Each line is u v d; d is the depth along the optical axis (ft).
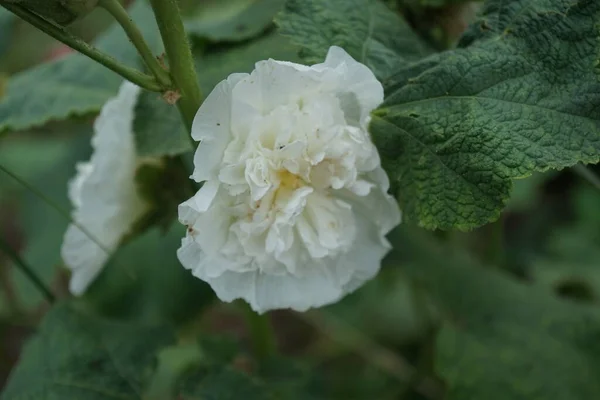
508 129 1.29
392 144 1.36
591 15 1.30
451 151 1.31
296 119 1.27
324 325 2.60
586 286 2.54
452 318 2.04
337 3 1.46
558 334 1.98
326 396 2.25
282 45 1.60
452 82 1.34
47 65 1.91
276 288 1.37
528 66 1.32
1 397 1.64
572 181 3.09
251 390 1.66
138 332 1.71
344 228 1.35
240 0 1.83
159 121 1.57
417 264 2.08
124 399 1.63
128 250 2.28
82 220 1.64
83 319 1.72
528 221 3.09
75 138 2.63
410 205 1.33
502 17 1.36
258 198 1.27
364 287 2.48
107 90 1.84
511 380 1.92
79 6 1.24
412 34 1.51
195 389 1.66
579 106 1.28
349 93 1.29
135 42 1.31
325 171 1.30
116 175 1.60
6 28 2.05
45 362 1.67
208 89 1.57
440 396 2.30
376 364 2.49
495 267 2.24
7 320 2.52
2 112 1.83
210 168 1.25
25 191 2.56
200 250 1.31
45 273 2.34
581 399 1.89
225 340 1.96
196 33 1.65
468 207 1.29
